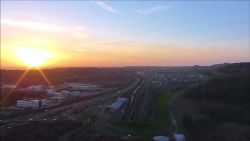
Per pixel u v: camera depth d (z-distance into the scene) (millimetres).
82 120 132750
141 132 113312
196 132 115375
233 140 105438
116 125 123688
